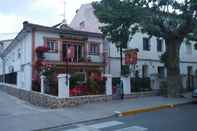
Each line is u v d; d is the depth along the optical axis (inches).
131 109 614.2
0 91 1323.8
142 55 1184.2
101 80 775.1
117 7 792.9
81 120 515.2
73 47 994.1
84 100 706.2
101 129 440.5
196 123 461.1
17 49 1211.9
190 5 764.6
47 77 776.9
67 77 680.4
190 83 1134.4
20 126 468.1
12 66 1339.8
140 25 813.2
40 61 933.8
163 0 784.3
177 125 446.6
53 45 997.2
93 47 1085.8
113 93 804.0
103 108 634.8
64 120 514.0
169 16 821.2
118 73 1120.8
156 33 836.0
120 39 845.8
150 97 850.8
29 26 951.0
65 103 666.8
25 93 911.7
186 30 828.6
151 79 936.3
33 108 696.4
